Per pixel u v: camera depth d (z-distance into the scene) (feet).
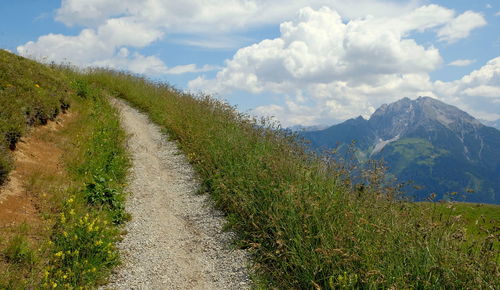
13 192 24.12
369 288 16.28
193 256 23.50
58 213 23.82
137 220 27.78
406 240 17.92
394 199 21.59
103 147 40.06
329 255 18.26
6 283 16.39
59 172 30.07
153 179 37.19
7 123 29.73
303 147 32.65
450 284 15.30
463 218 18.79
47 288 17.13
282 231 21.99
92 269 19.51
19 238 19.34
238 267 21.75
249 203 26.37
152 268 21.65
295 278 19.26
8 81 38.50
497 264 14.97
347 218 20.08
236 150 36.19
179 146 47.55
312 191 24.14
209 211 29.86
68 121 43.86
